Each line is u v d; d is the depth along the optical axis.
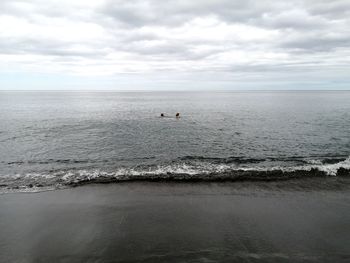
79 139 21.27
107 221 8.06
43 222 8.00
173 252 6.48
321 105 63.19
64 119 34.06
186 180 11.59
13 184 11.09
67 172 12.79
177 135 23.41
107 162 14.90
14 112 43.03
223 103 75.00
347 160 15.12
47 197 9.80
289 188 10.75
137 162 14.91
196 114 42.12
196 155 16.52
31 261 6.18
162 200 9.58
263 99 102.62
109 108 53.75
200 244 6.83
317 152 17.28
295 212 8.71
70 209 8.86
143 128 27.23
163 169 13.34
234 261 6.12
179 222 8.00
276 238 7.16
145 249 6.61
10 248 6.68
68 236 7.23
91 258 6.27
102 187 10.81
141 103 73.69
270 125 29.53
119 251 6.54
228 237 7.18
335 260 6.21
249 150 17.88
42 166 14.05
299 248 6.70
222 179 11.70
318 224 7.95
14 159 15.42
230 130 26.19
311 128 27.19
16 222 7.99
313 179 11.73
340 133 24.19
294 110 49.16
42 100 88.00
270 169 13.05
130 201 9.49
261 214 8.55
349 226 7.83
